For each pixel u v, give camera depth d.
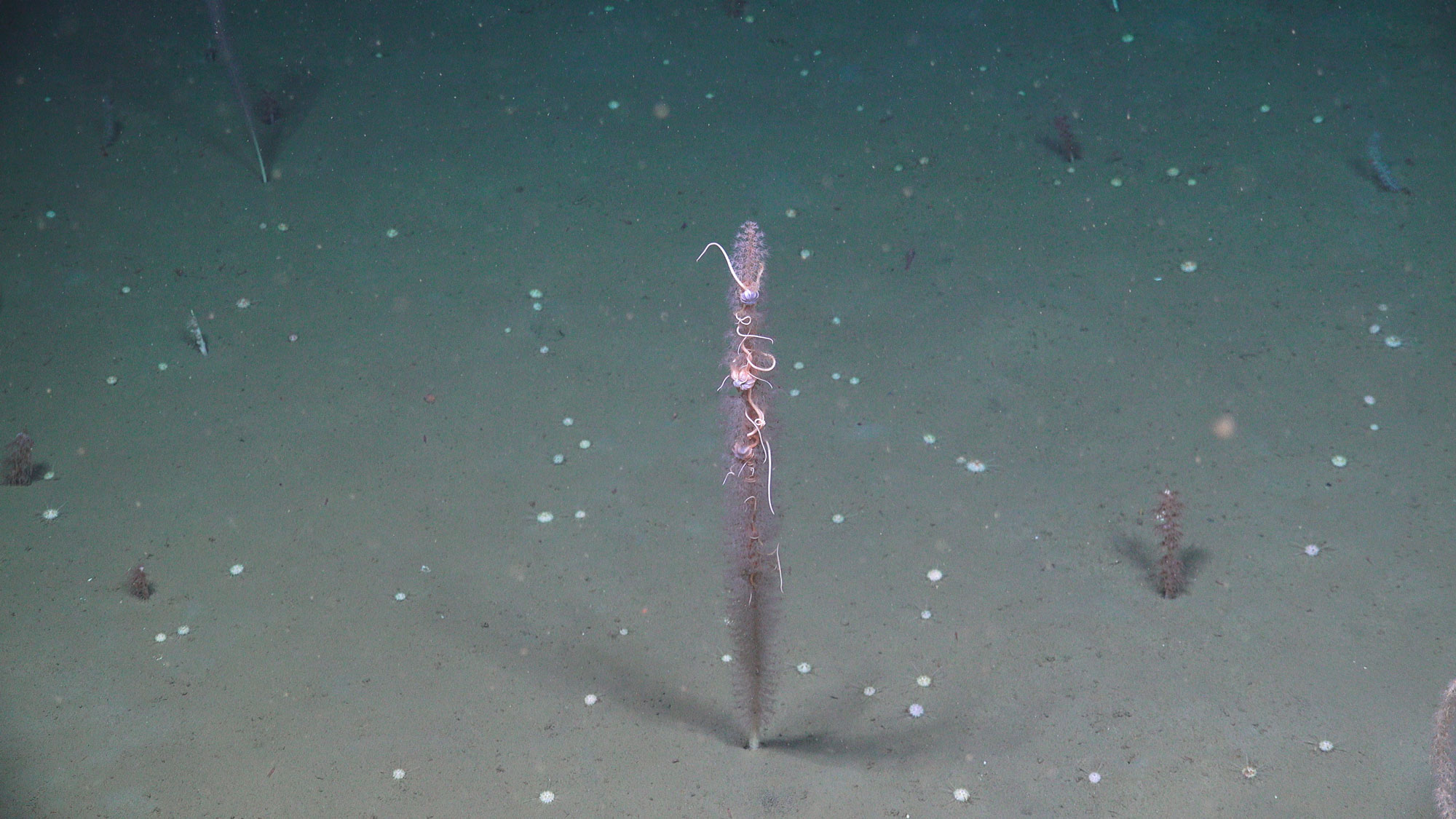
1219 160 3.74
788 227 3.66
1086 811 2.61
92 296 3.52
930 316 3.43
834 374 3.30
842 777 2.66
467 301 3.51
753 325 2.40
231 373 3.36
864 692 2.76
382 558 2.99
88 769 2.69
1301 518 2.97
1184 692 2.74
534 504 3.08
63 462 3.17
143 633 2.87
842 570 2.94
